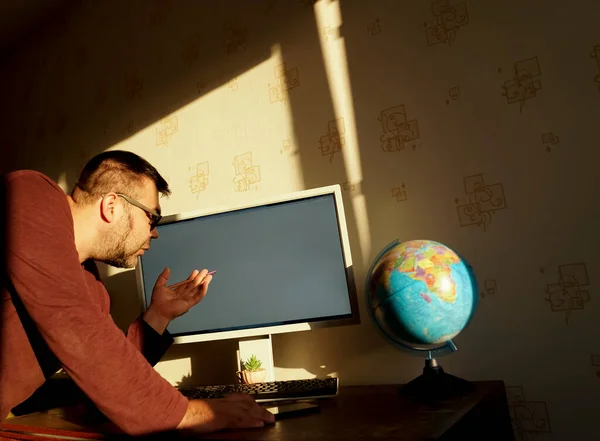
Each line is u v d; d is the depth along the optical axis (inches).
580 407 41.9
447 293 38.4
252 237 52.5
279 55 62.9
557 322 43.5
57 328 32.5
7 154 100.3
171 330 55.3
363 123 55.5
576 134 43.7
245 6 66.9
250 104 64.7
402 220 52.0
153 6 78.4
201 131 69.2
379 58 55.1
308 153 59.1
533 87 46.0
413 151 52.0
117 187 43.8
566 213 43.7
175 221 56.2
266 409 38.4
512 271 45.9
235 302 52.6
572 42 44.3
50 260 34.0
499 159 47.3
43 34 97.5
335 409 38.5
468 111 49.3
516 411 44.7
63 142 89.0
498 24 48.2
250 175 63.6
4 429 40.6
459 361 47.8
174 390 34.6
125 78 80.4
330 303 48.6
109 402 32.1
